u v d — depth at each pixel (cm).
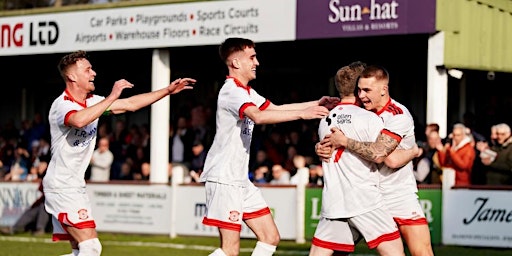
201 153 1898
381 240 855
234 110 900
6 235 1883
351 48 1992
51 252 1542
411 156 893
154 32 1858
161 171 1884
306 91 2245
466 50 1648
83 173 979
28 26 2006
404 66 2156
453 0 1616
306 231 1662
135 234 1844
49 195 970
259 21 1739
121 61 2223
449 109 2136
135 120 2447
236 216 924
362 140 859
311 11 1684
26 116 2630
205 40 1798
